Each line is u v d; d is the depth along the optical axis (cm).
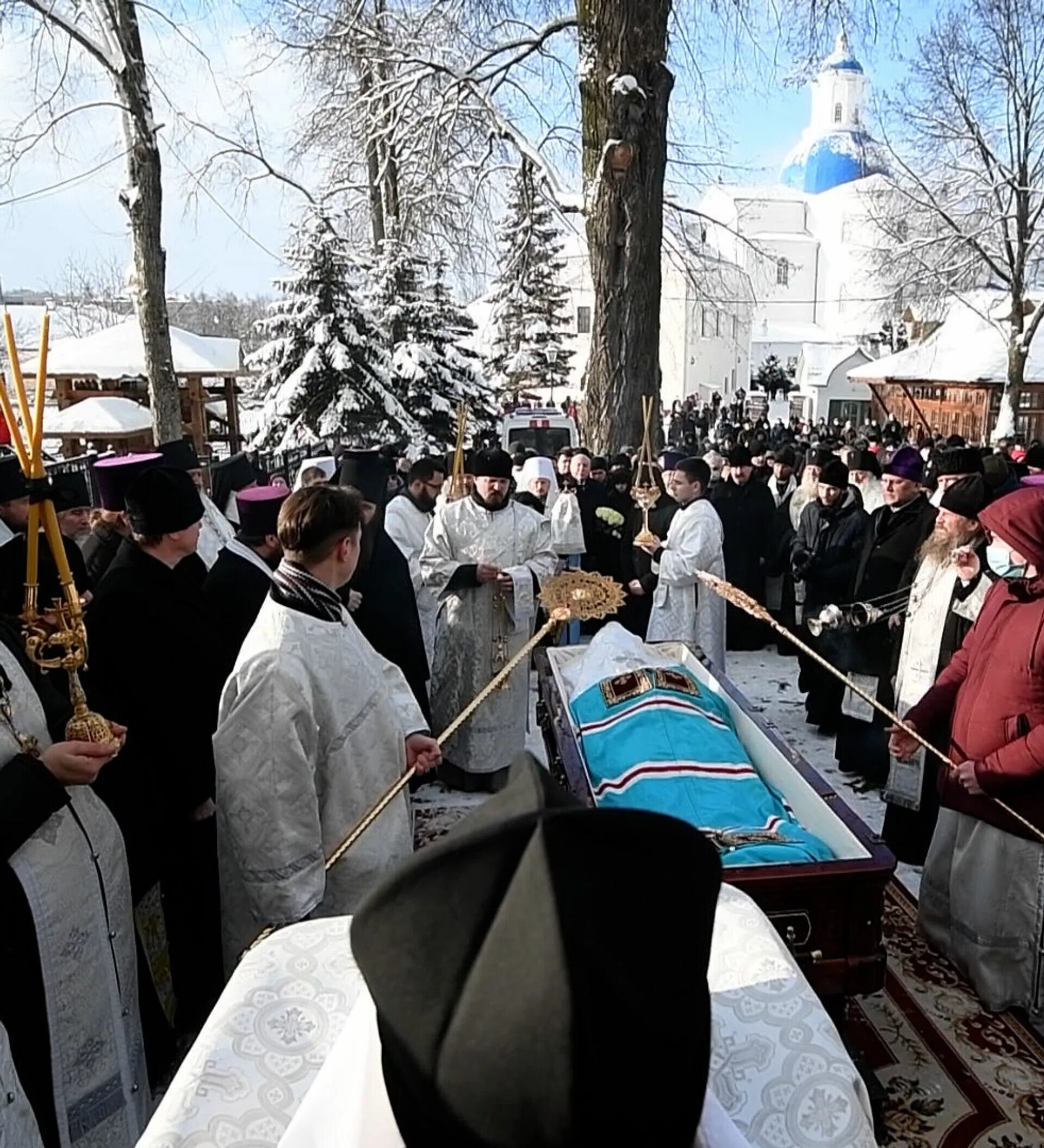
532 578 482
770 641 798
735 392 4756
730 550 771
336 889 265
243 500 372
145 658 273
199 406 1296
